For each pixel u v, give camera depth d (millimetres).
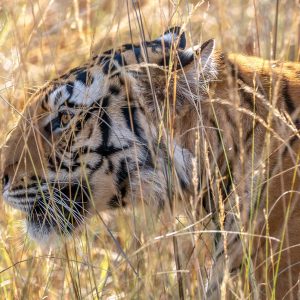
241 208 7199
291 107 7320
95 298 8203
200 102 7312
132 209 7809
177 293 7508
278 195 7109
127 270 8047
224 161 7328
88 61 7977
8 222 8898
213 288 7266
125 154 7605
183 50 7434
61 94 7637
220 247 7289
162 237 7125
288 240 6977
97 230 9078
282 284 7031
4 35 10758
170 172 7316
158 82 7430
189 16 7543
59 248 8125
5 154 7918
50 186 7801
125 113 7547
